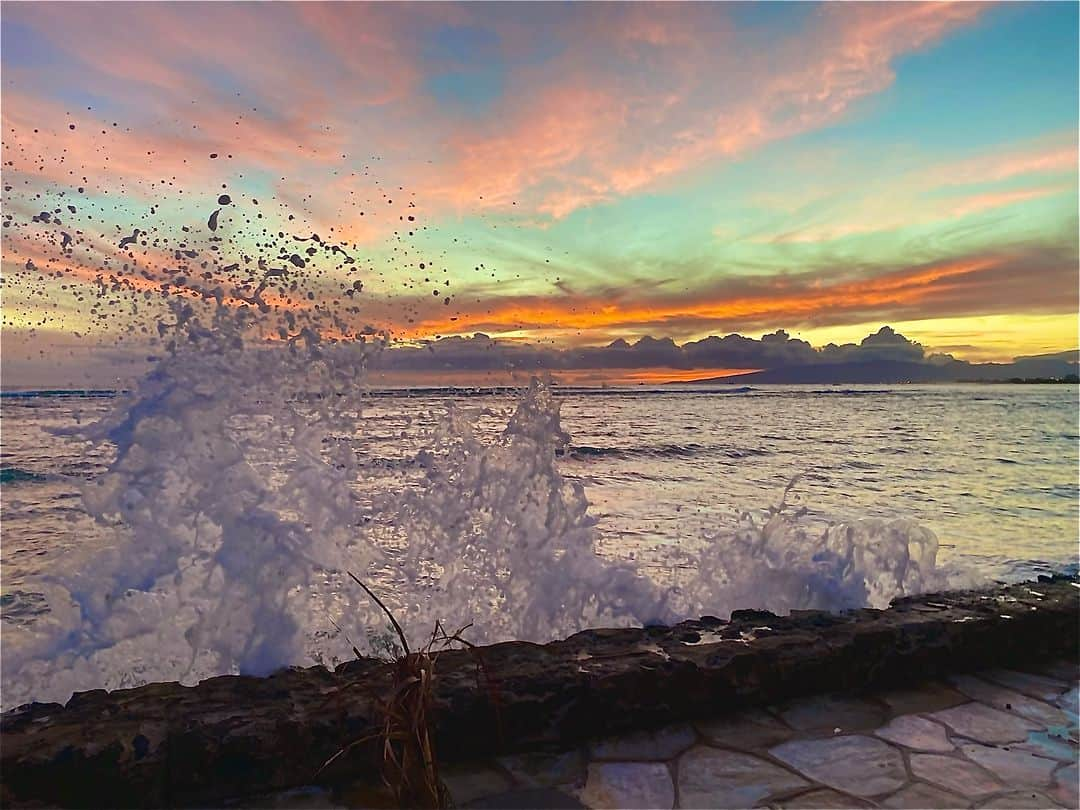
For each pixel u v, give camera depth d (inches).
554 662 102.0
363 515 122.6
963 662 122.2
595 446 847.1
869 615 125.8
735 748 95.3
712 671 104.2
